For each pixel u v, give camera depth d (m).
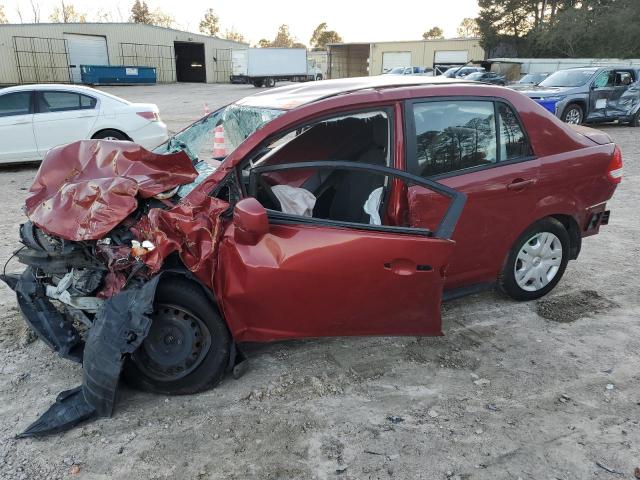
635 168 10.37
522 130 3.98
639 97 16.69
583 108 15.63
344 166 3.06
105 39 46.91
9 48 42.44
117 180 3.14
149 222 2.97
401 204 3.40
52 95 9.42
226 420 3.02
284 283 2.98
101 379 2.90
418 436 2.90
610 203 7.81
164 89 40.53
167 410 3.11
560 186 4.12
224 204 3.03
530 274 4.31
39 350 3.71
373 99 3.38
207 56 54.00
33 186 3.46
